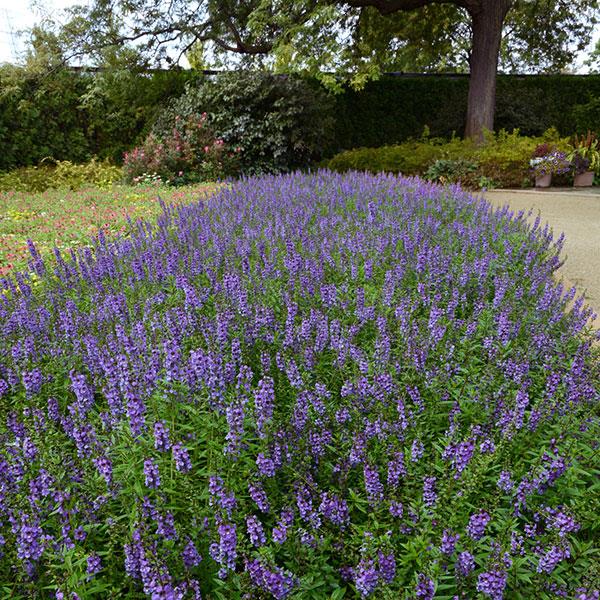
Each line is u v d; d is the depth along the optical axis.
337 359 4.23
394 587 2.70
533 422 3.63
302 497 2.99
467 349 4.53
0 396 3.97
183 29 20.52
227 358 4.08
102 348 4.09
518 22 27.06
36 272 6.73
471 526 2.72
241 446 3.25
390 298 5.30
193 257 6.34
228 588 2.64
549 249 7.98
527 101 24.62
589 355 4.45
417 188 10.98
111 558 2.77
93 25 20.14
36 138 20.64
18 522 2.76
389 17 23.78
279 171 18.69
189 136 17.83
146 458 2.80
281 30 19.84
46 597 2.76
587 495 3.18
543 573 2.71
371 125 25.17
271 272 6.03
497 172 17.02
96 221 10.20
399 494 3.12
